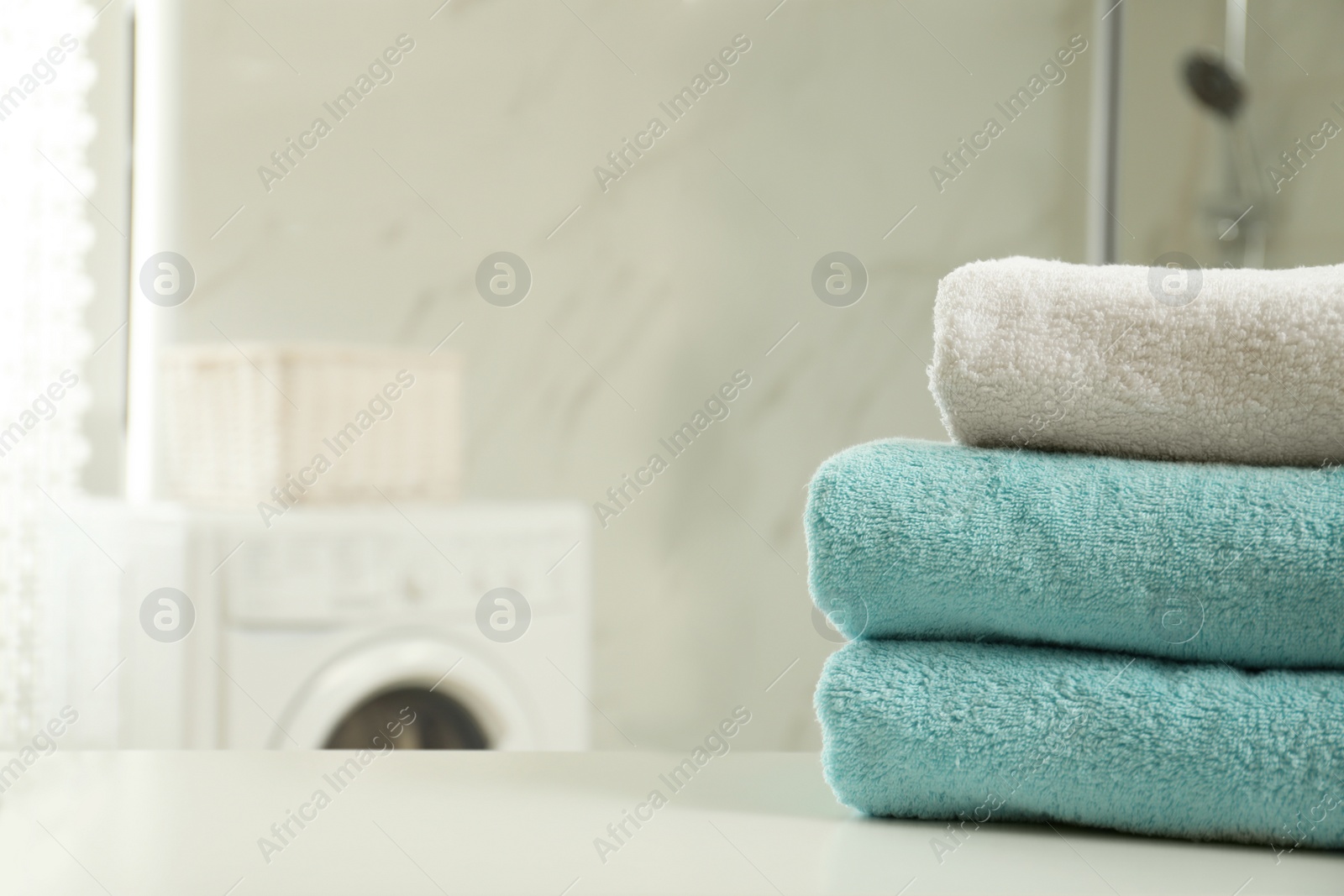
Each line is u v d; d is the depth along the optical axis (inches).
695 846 14.6
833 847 14.6
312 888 12.5
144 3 70.7
